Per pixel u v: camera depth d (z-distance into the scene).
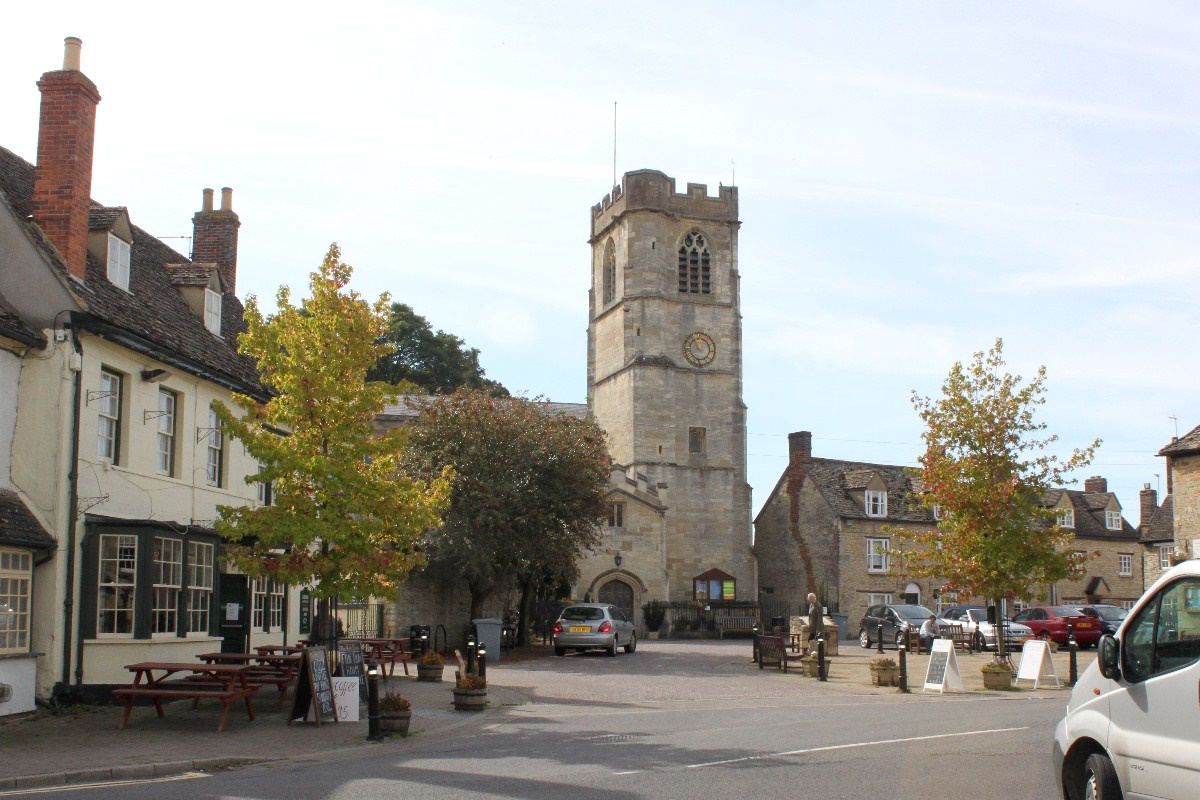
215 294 26.45
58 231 19.72
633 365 68.56
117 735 15.73
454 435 37.34
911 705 20.66
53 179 19.91
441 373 78.75
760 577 68.88
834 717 18.16
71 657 18.66
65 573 18.56
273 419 18.59
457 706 19.53
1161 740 8.52
